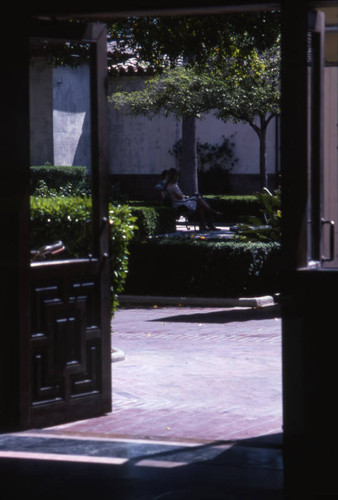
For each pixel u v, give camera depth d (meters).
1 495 5.93
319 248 6.50
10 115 7.50
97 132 8.09
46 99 24.14
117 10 7.16
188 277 16.53
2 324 7.61
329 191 6.57
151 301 16.41
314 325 6.09
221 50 20.27
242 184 39.88
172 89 30.34
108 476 6.33
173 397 8.95
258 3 6.63
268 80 29.66
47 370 7.81
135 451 6.98
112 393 9.15
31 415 7.71
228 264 16.25
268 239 17.20
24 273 7.59
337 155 6.56
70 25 7.80
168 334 12.82
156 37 19.22
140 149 40.69
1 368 7.64
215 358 10.98
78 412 8.07
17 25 7.46
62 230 8.66
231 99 29.92
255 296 16.28
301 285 6.12
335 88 6.57
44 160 24.84
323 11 6.54
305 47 6.32
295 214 6.27
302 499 5.90
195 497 5.86
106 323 8.29
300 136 6.28
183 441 7.29
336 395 6.04
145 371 10.22
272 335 12.63
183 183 32.31
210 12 7.03
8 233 7.54
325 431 6.08
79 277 8.05
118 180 41.16
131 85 36.88
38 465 6.61
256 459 6.74
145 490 6.01
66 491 6.01
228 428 7.72
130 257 16.92
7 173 7.51
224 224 31.62
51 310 7.82
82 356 8.09
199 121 40.38
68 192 14.10
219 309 15.48
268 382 9.60
